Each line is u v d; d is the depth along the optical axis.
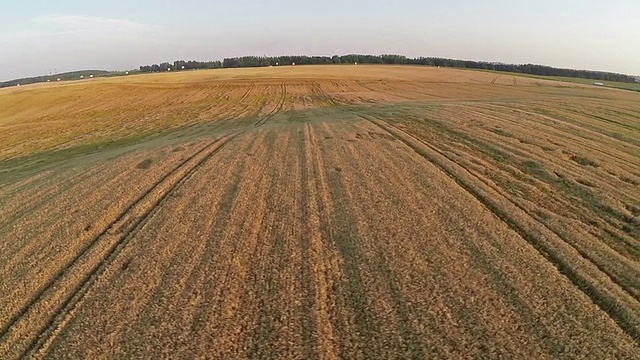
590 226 11.28
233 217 11.98
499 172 15.99
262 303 7.90
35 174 19.33
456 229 10.88
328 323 7.30
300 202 13.04
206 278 8.77
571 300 7.82
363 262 9.31
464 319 7.29
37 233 11.54
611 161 17.70
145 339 6.97
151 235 10.95
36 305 8.08
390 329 7.08
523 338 6.82
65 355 6.71
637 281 8.54
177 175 16.27
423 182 14.67
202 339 6.92
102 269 9.30
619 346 6.66
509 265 9.06
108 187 15.18
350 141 21.31
